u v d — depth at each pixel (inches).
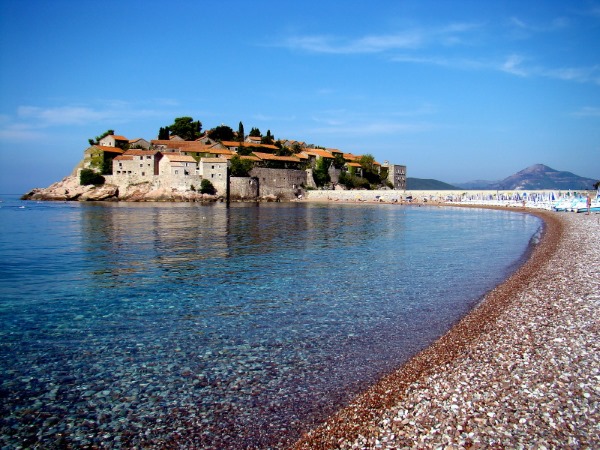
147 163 6289.4
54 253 1609.3
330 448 404.8
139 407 505.4
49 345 693.3
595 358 542.9
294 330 757.9
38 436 451.2
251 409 496.4
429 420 427.8
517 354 573.0
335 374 580.4
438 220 3245.6
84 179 6550.2
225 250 1697.8
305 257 1539.1
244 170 6569.9
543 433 393.1
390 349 661.3
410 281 1141.1
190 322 804.6
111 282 1139.3
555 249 1481.3
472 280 1141.1
